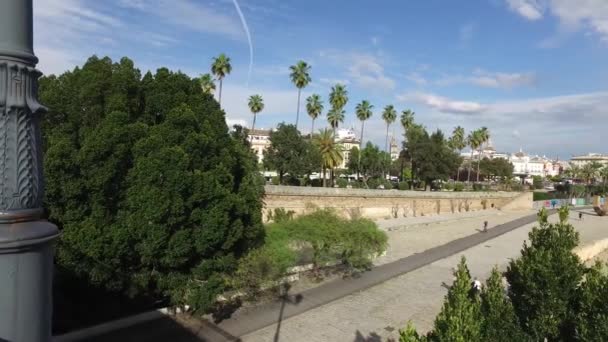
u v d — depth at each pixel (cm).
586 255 3484
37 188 275
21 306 251
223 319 1596
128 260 1399
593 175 11712
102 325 1386
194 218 1416
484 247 3622
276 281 1867
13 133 259
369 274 2411
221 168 1554
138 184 1334
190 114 1479
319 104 6962
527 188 10100
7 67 254
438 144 7025
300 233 2120
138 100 1545
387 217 5166
